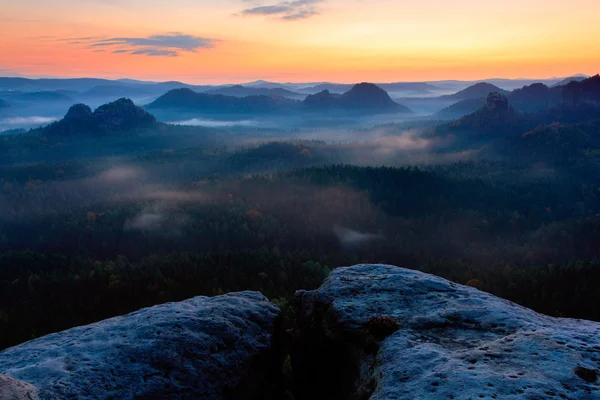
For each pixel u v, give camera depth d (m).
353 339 19.52
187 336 19.64
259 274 120.31
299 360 23.20
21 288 130.25
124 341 19.00
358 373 18.02
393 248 175.50
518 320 17.66
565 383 12.05
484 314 18.58
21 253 161.25
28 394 13.50
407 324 18.62
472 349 15.18
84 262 156.62
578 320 18.50
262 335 22.33
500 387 12.05
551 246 172.62
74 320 102.31
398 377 14.17
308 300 26.36
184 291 112.88
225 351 20.06
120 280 119.25
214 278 116.56
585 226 177.38
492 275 121.25
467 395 11.94
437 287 22.80
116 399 15.52
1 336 94.38
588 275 111.44
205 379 18.23
